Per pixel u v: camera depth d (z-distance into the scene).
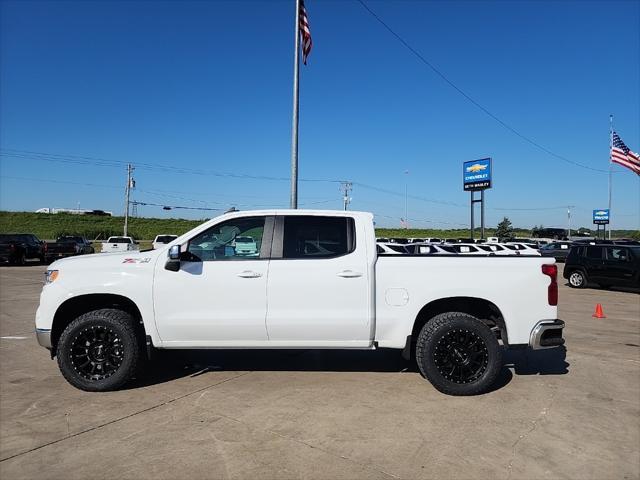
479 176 40.47
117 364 5.38
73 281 5.42
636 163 30.00
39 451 3.92
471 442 4.14
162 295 5.41
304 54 14.21
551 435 4.31
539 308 5.44
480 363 5.34
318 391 5.40
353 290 5.40
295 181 13.77
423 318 5.67
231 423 4.49
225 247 5.60
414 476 3.57
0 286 16.64
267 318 5.39
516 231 85.38
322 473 3.60
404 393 5.36
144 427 4.39
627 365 6.65
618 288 18.17
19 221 76.75
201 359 6.76
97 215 88.31
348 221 5.65
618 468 3.72
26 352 7.17
